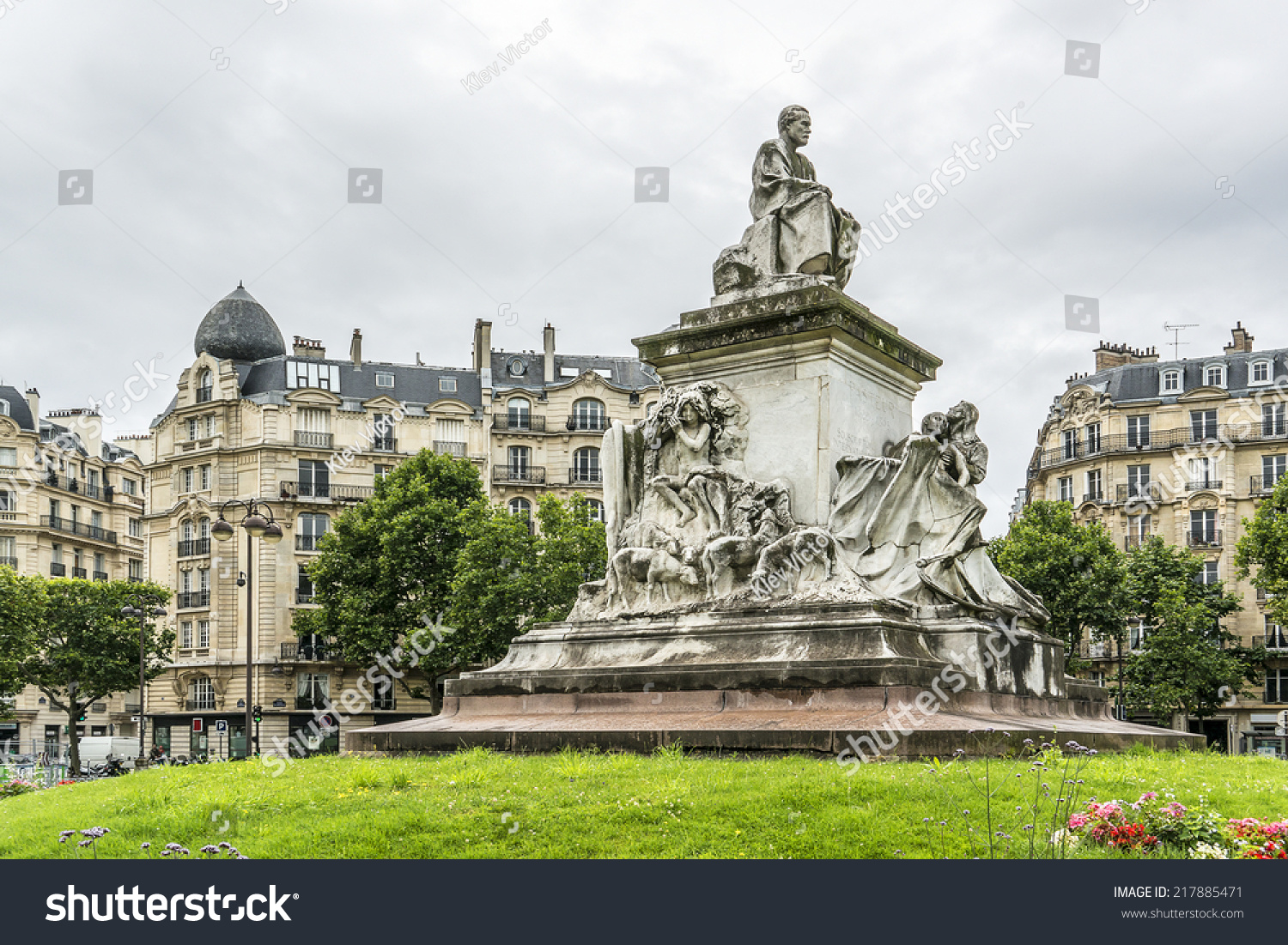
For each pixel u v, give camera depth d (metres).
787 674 15.51
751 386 18.48
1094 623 59.22
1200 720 68.00
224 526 37.88
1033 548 59.41
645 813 10.81
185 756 71.12
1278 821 10.09
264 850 10.30
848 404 18.30
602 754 14.80
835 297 17.62
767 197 19.52
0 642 66.56
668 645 17.20
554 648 18.33
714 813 10.79
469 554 57.94
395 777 12.99
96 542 99.25
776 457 18.05
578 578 56.84
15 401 95.25
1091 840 9.77
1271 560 59.75
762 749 14.04
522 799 11.61
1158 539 65.06
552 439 83.25
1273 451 73.75
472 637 56.78
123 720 98.56
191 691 78.62
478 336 85.06
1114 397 78.94
